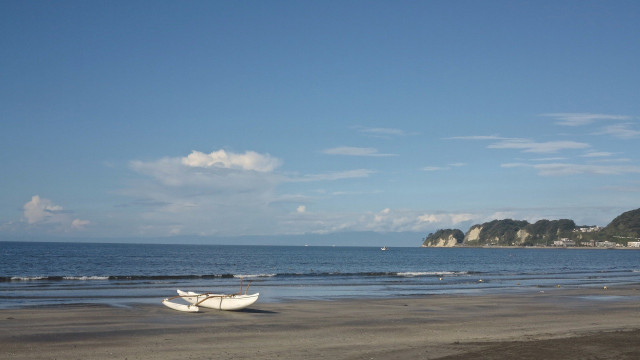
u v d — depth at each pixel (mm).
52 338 18031
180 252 157500
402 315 25609
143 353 15789
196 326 21078
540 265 106000
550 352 15000
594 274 70188
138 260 95500
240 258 118375
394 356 15398
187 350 16266
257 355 15547
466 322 23453
